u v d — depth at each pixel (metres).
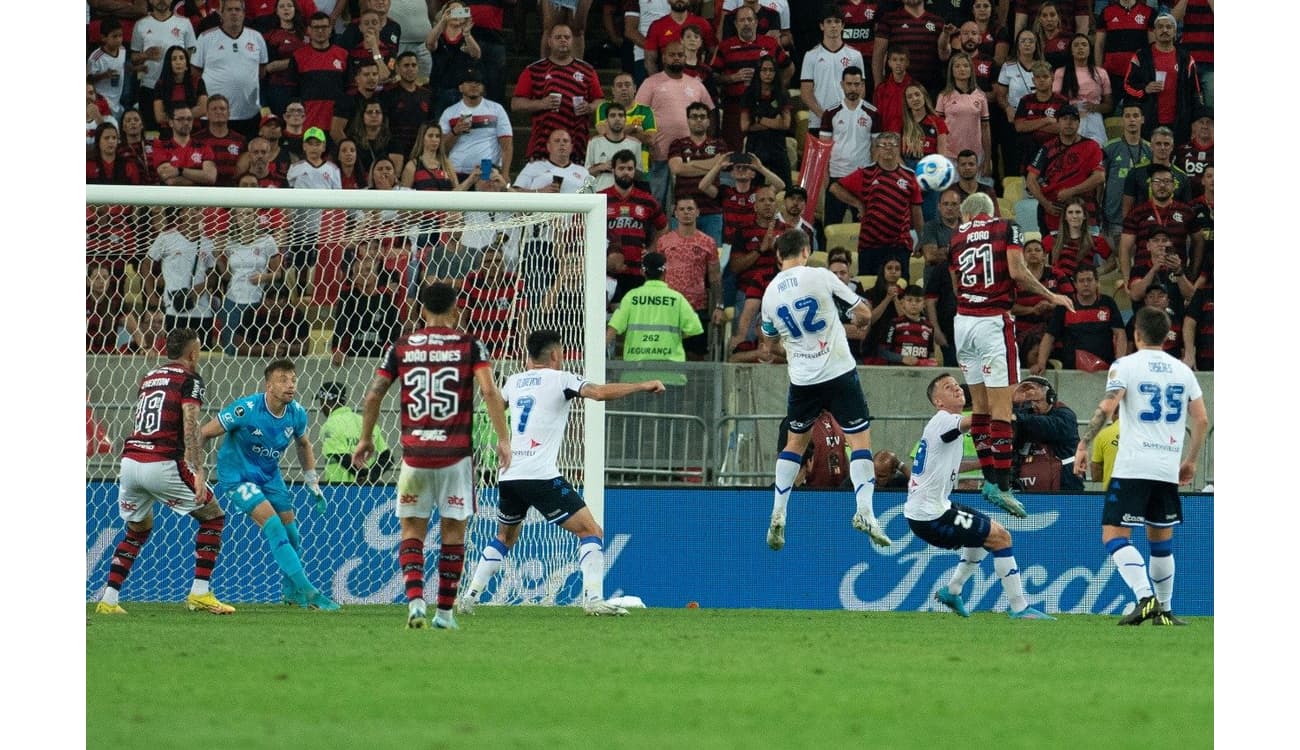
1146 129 66.50
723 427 48.94
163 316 49.97
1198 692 22.59
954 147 64.44
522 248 46.72
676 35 64.12
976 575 47.00
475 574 39.53
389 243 49.91
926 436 40.28
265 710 19.39
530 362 38.84
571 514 38.56
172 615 38.41
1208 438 50.41
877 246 59.62
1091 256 59.34
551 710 19.69
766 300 40.62
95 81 61.78
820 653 28.16
